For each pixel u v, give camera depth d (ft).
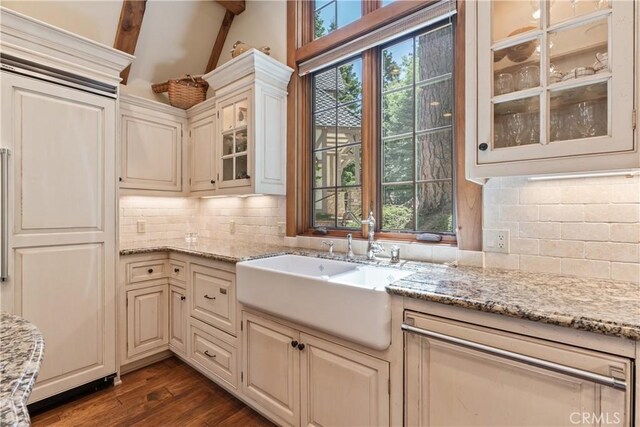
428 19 5.63
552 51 3.69
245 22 9.27
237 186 7.75
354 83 7.02
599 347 2.68
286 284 4.88
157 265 7.86
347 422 4.33
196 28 9.45
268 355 5.41
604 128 3.37
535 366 2.92
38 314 5.83
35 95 5.75
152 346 7.74
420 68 6.05
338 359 4.41
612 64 3.25
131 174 8.39
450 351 3.46
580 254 4.24
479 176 4.13
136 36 8.38
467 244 5.16
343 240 6.88
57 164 6.03
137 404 6.22
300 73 7.68
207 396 6.49
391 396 3.89
